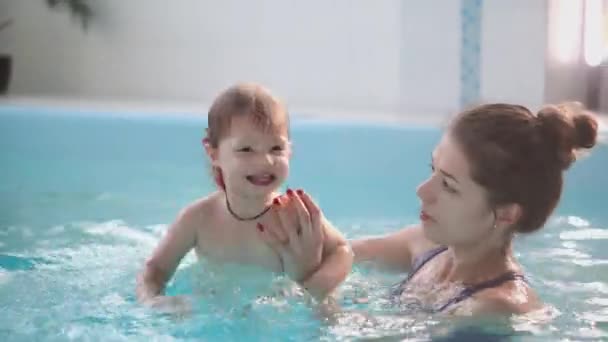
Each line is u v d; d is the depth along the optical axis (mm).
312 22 5375
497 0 4848
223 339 1531
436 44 5039
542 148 1469
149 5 5766
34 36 6016
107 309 1703
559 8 4836
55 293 1823
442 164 1511
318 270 1789
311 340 1494
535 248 2240
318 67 5395
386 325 1532
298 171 3592
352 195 3184
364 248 1938
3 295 1809
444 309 1556
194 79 5711
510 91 4887
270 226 1824
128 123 4160
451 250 1679
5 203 3006
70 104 5180
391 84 5188
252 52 5555
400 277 1852
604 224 2551
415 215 2846
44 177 3494
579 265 2059
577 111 1556
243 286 1779
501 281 1556
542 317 1543
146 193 3189
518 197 1469
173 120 4102
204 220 1931
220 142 1834
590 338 1473
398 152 3766
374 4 5191
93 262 2119
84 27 5902
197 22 5668
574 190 3098
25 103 5168
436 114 4770
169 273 1906
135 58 5836
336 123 4000
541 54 4812
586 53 4824
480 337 1448
